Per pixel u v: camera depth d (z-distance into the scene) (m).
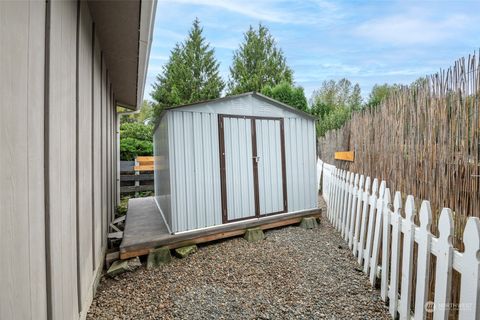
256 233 3.74
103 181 3.39
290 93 11.02
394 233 2.01
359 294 2.26
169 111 3.39
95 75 2.75
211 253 3.26
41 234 1.19
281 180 4.29
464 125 1.60
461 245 1.60
